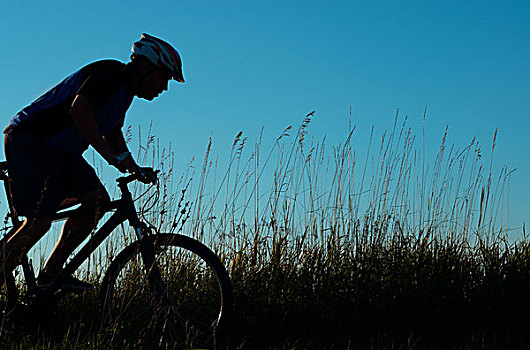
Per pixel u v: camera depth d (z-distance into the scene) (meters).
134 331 3.29
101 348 3.11
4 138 3.41
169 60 3.44
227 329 3.44
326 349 3.53
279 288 3.91
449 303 3.88
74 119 3.22
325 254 4.26
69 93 3.34
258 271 4.02
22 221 3.48
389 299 3.97
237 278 3.92
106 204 3.42
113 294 3.49
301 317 3.89
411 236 4.53
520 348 3.50
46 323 3.44
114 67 3.39
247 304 3.83
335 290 4.02
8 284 3.41
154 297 3.32
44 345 3.17
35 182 3.32
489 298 3.92
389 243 4.45
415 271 4.12
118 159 3.23
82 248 3.42
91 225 3.46
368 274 4.05
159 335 3.31
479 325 3.85
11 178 3.35
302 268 4.10
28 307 3.38
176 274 3.53
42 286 3.41
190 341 3.25
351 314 3.92
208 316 3.50
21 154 3.32
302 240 4.28
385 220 4.50
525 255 4.35
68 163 3.41
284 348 3.42
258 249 4.18
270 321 3.82
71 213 3.42
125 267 3.56
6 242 3.30
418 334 3.78
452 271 4.16
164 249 3.42
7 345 3.17
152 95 3.57
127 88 3.43
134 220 3.43
